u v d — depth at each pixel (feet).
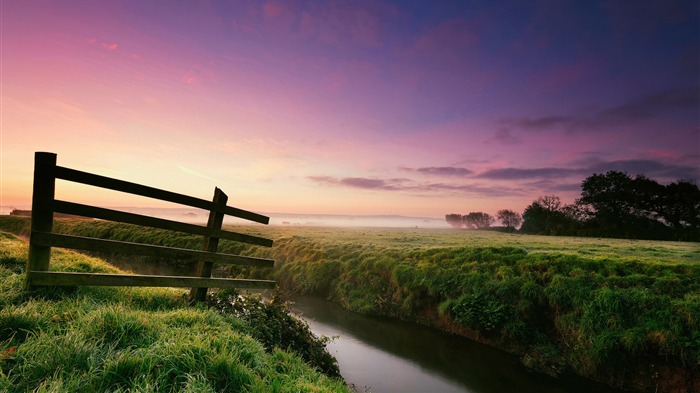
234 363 12.89
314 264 75.00
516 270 51.49
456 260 59.57
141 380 10.97
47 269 17.81
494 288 46.85
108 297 20.13
